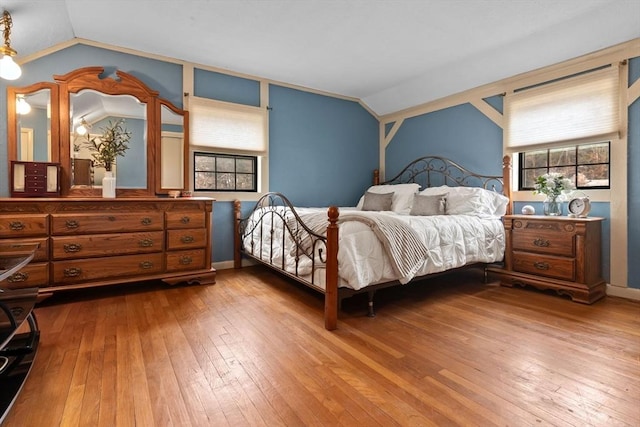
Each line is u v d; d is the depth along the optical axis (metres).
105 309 2.53
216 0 2.54
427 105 4.51
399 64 3.73
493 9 2.64
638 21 2.61
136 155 3.37
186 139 3.62
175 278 3.10
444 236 2.86
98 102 3.21
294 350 1.88
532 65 3.36
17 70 2.45
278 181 4.28
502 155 3.72
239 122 3.96
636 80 2.79
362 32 3.02
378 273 2.39
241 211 4.04
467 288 3.25
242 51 3.41
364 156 5.09
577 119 3.10
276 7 2.63
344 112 4.86
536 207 3.45
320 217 2.59
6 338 1.28
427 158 4.53
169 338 2.02
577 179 3.25
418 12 2.69
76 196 3.09
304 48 3.34
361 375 1.62
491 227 3.28
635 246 2.84
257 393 1.46
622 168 2.88
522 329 2.20
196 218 3.21
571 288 2.81
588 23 2.77
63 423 1.25
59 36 2.94
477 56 3.50
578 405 1.39
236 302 2.73
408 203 4.00
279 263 2.97
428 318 2.41
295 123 4.41
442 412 1.34
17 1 2.24
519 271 3.21
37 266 2.54
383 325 2.27
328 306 2.18
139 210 2.94
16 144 2.90
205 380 1.56
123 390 1.47
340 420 1.29
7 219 2.45
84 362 1.72
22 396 1.42
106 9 2.66
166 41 3.20
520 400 1.42
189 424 1.26
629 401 1.41
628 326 2.25
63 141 3.04
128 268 2.89
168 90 3.57
